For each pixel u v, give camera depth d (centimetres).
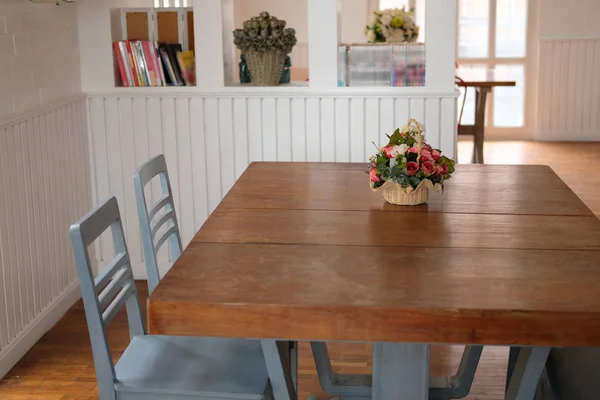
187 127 439
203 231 263
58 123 403
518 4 844
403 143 289
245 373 241
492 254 239
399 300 205
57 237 404
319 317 204
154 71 438
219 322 206
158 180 446
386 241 251
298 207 290
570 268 227
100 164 445
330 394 325
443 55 420
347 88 426
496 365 357
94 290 227
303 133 435
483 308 200
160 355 251
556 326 199
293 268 229
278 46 430
